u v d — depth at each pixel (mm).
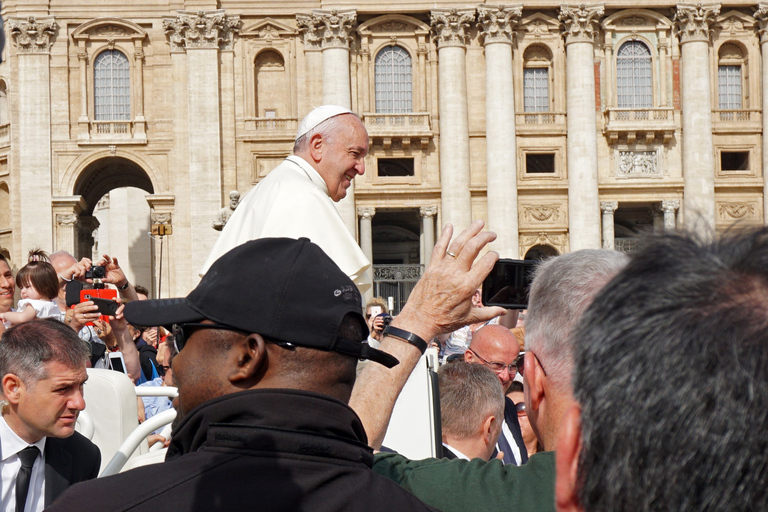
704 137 48250
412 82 49031
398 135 48094
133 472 2531
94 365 8891
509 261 4738
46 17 47969
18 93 48375
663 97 48844
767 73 48625
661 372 1446
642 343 1477
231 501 2430
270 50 48594
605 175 48969
